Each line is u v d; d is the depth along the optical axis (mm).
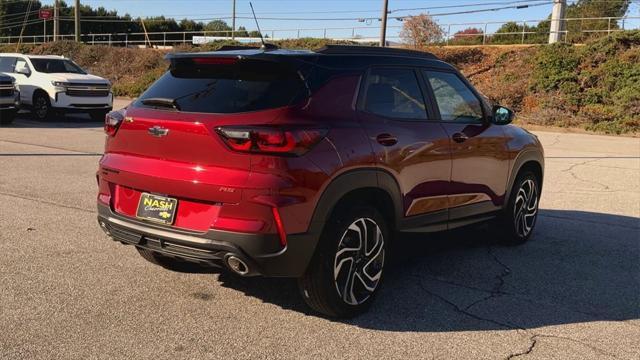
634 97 25734
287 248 3697
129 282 4719
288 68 3988
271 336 3854
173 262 5062
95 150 12117
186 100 4012
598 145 18031
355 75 4297
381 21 33156
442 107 5059
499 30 45656
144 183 4008
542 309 4504
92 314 4086
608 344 3928
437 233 5023
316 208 3787
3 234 5879
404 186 4477
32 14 88125
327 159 3832
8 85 16469
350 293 4117
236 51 4273
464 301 4609
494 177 5629
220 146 3688
